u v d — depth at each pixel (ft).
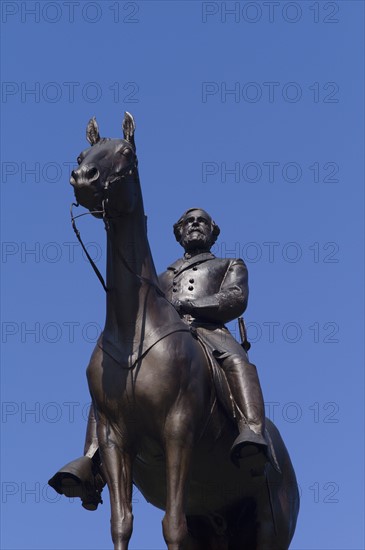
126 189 33.47
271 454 36.29
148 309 34.09
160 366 33.35
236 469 35.58
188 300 37.27
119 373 33.50
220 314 37.19
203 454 34.91
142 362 33.42
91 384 34.06
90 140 35.09
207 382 34.53
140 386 33.17
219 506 36.78
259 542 36.86
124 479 33.30
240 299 37.47
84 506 36.52
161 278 38.91
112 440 33.55
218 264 38.65
